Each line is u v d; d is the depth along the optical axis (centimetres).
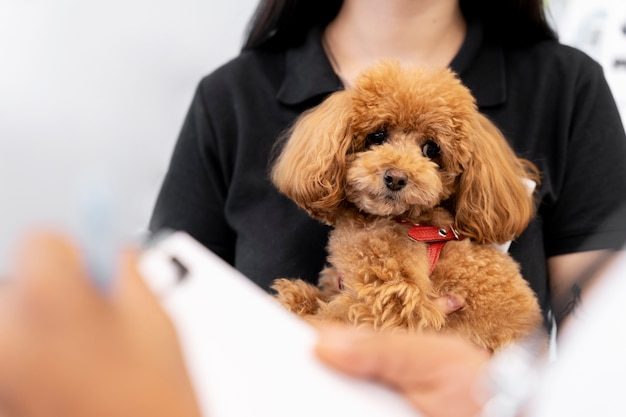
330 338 46
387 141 86
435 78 88
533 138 105
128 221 28
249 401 40
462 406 44
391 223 84
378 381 44
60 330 24
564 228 107
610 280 50
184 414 27
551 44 114
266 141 110
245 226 109
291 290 88
